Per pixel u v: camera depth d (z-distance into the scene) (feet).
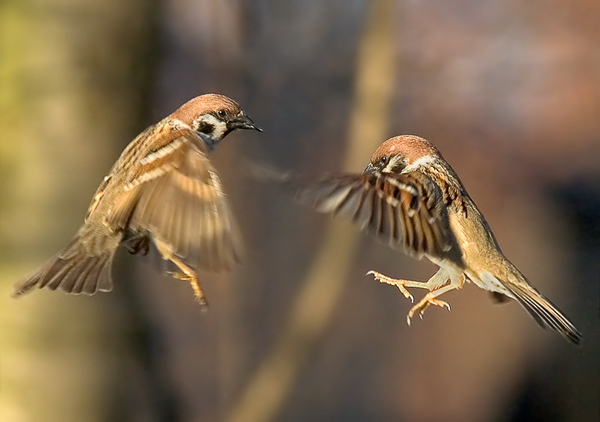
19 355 33.14
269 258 55.72
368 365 56.80
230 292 56.13
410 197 20.66
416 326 58.54
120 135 34.68
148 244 21.71
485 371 54.65
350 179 19.90
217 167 52.03
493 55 49.90
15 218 33.53
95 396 33.68
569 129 57.67
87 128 34.12
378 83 39.47
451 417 54.80
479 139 56.24
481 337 55.31
